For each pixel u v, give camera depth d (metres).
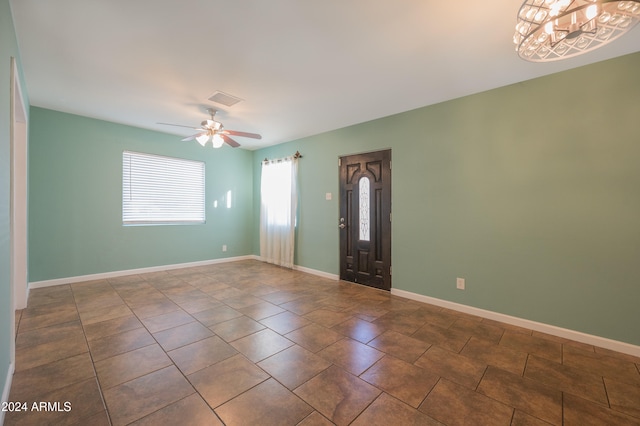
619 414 1.61
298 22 1.96
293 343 2.40
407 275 3.65
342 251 4.45
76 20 1.94
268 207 5.74
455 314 3.10
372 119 4.02
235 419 1.54
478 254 3.08
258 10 1.84
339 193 4.50
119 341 2.39
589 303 2.47
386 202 3.88
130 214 4.62
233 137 5.09
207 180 5.55
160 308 3.16
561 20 1.38
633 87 2.29
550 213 2.66
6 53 1.70
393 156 3.80
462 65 2.53
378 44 2.22
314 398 1.71
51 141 3.87
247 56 2.40
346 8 1.82
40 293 3.60
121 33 2.09
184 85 2.96
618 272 2.35
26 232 3.13
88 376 1.90
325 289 3.97
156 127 4.63
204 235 5.52
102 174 4.31
